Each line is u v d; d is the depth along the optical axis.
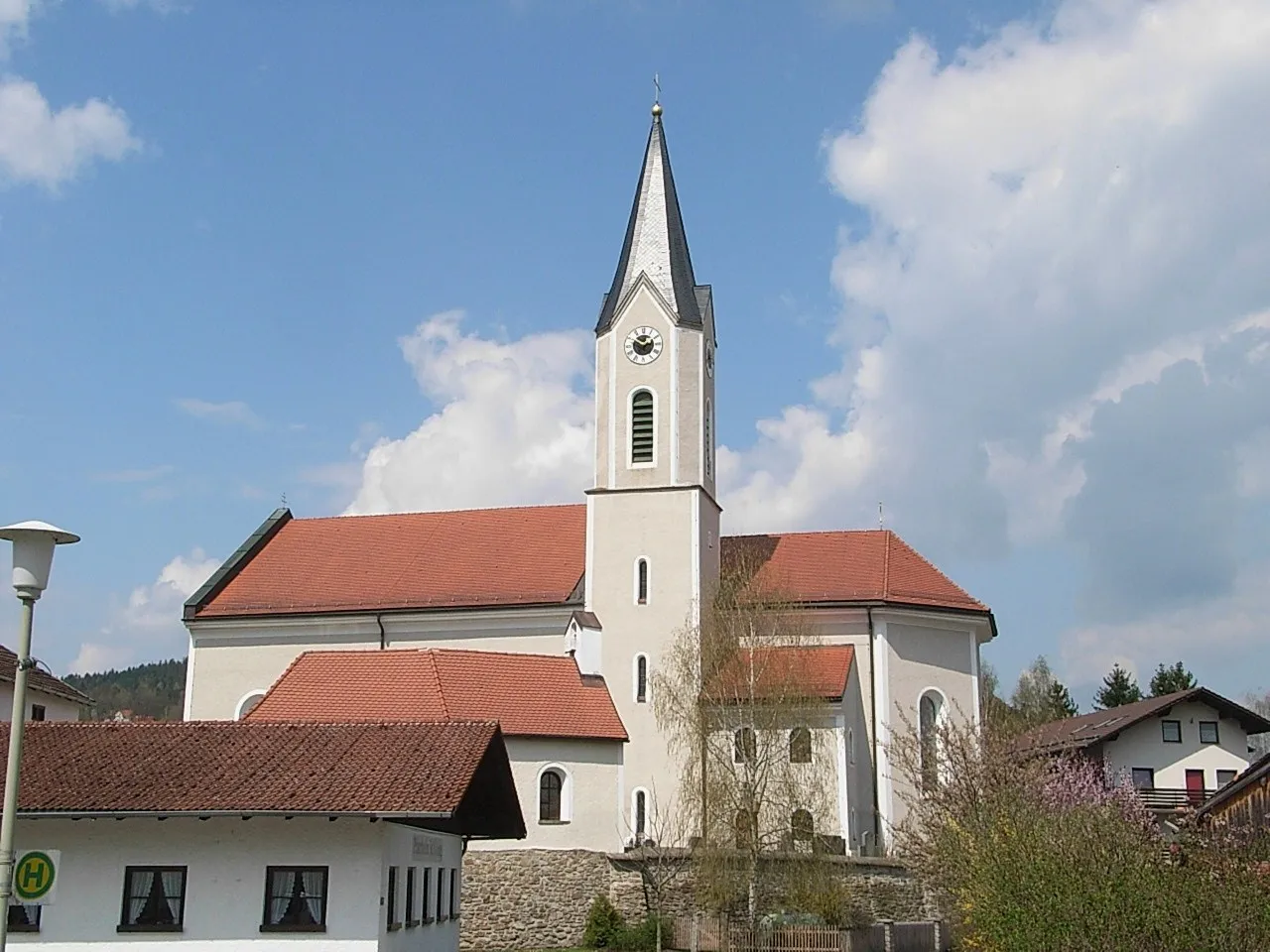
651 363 59.31
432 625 59.84
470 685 51.50
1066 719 95.69
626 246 61.75
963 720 56.81
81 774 28.95
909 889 48.53
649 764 54.53
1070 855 24.47
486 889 48.47
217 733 31.25
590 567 57.84
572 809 50.34
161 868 28.83
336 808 27.55
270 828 29.00
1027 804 37.53
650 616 56.62
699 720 50.09
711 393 61.62
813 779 48.62
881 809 55.38
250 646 61.81
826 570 60.31
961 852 34.38
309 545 65.62
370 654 52.38
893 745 53.28
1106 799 40.03
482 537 63.56
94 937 28.42
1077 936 22.88
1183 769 69.06
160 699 146.38
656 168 62.72
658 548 57.38
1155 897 22.78
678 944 46.84
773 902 45.78
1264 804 41.00
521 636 58.62
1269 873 24.06
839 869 47.16
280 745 30.67
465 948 47.75
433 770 29.28
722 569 61.00
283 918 28.66
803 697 50.25
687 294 60.44
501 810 35.03
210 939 28.47
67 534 19.86
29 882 19.84
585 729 51.56
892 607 57.78
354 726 31.80
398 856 30.52
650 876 48.50
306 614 60.88
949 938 46.44
